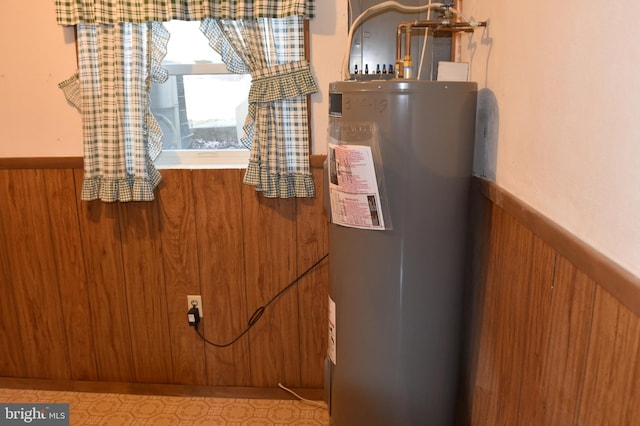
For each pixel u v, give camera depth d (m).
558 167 0.98
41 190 2.03
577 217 0.90
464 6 1.77
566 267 0.93
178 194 2.00
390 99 1.29
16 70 1.94
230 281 2.08
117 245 2.07
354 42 1.88
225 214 2.02
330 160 1.39
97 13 1.77
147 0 1.75
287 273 2.05
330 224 1.52
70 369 2.22
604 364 0.79
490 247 1.42
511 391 1.23
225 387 2.18
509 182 1.27
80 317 2.16
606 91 0.80
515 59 1.22
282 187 1.91
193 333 2.14
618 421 0.75
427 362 1.49
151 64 1.85
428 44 1.88
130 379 2.21
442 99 1.30
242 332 2.13
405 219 1.36
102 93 1.85
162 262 2.08
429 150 1.33
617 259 0.76
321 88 1.90
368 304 1.45
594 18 0.84
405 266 1.40
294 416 2.04
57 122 1.98
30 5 1.89
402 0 1.85
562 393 0.95
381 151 1.32
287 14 1.73
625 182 0.74
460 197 1.41
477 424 1.54
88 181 1.92
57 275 2.12
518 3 1.20
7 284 2.14
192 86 2.05
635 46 0.72
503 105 1.32
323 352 2.12
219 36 1.84
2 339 2.20
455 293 1.48
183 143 2.11
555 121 0.99
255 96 1.83
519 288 1.18
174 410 2.08
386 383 1.50
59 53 1.92
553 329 0.99
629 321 0.72
